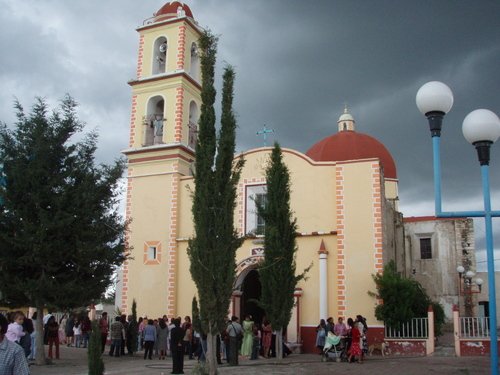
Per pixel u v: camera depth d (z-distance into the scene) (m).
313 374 17.00
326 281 25.39
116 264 21.72
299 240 26.38
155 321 24.64
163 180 29.80
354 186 25.97
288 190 20.94
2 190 19.64
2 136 20.25
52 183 19.88
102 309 35.88
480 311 41.69
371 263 24.89
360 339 20.53
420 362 20.47
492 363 8.88
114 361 21.80
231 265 15.70
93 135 21.67
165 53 32.72
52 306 19.47
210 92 16.64
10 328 14.09
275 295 19.78
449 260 38.59
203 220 15.62
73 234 20.06
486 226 9.23
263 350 23.72
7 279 19.47
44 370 18.05
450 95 9.57
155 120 31.36
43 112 20.91
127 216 29.98
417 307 24.58
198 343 21.94
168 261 28.55
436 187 9.50
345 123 41.88
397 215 33.38
